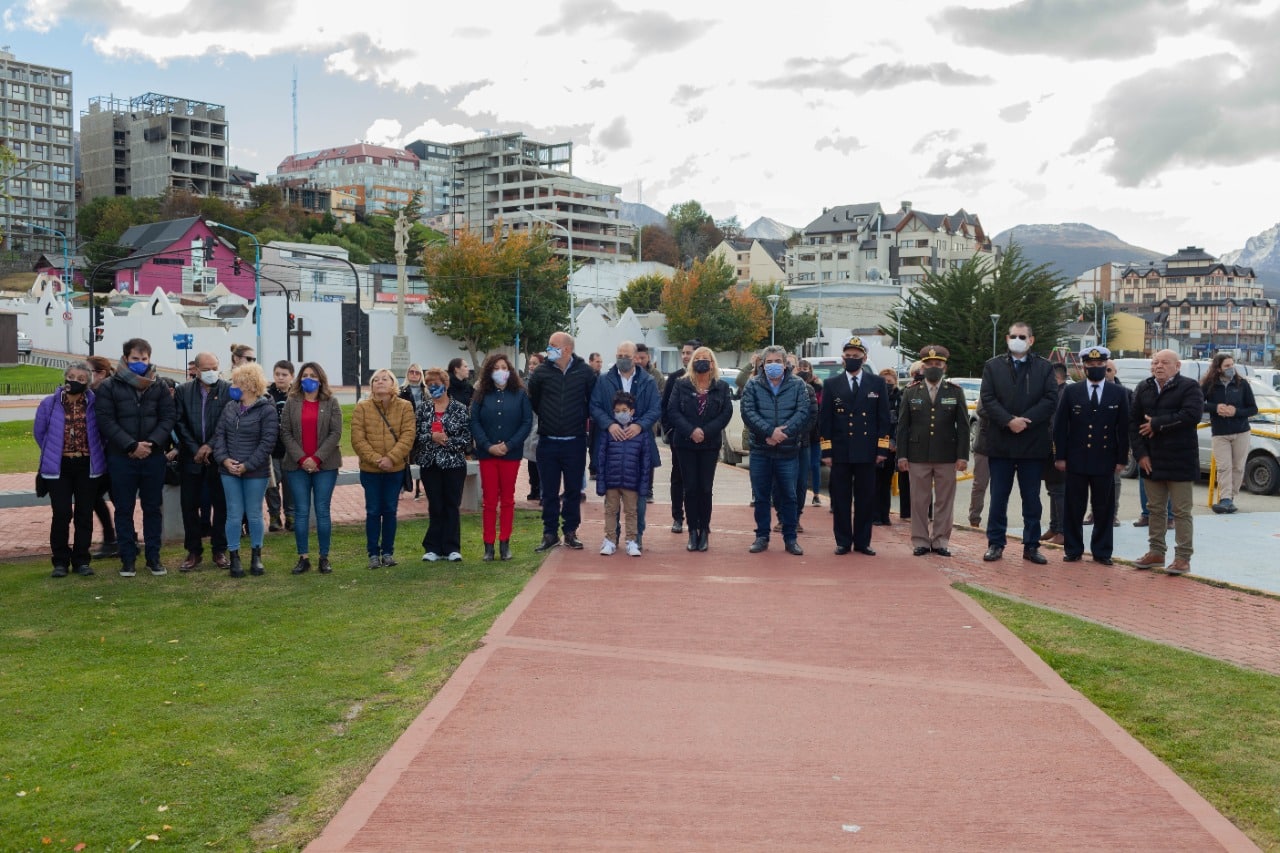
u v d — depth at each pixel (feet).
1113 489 32.78
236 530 30.99
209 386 31.76
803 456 40.70
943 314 200.85
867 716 17.80
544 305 209.46
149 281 284.82
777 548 34.78
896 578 29.55
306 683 20.07
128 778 15.30
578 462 34.04
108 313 219.20
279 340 188.55
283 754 16.33
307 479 31.45
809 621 24.31
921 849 12.87
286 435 31.14
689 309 247.91
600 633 23.08
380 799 14.26
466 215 532.73
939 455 33.45
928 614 25.07
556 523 34.53
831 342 269.64
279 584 29.84
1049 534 37.60
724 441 68.18
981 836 13.23
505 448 32.53
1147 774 15.29
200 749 16.48
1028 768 15.51
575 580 28.78
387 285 286.46
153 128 476.54
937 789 14.71
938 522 34.04
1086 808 14.10
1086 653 21.85
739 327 252.21
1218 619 25.22
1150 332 520.42
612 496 32.91
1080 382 33.01
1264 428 53.62
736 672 20.26
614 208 520.01
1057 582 29.73
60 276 323.57
